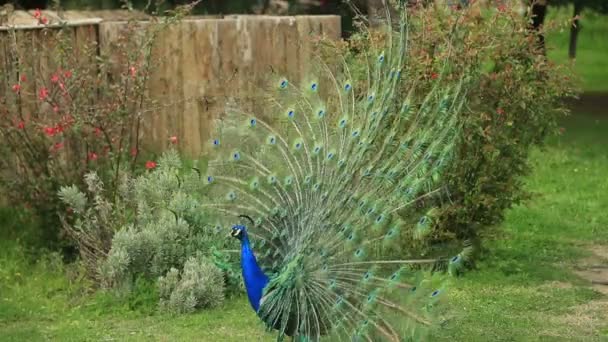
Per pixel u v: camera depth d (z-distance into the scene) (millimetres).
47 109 9875
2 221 10070
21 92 9781
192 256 8773
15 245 9672
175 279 8523
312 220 6816
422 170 7031
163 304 8453
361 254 6695
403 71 7496
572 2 16906
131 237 8609
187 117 11844
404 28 7340
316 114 7211
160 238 8680
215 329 7984
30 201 9773
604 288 9094
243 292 8836
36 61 9961
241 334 7852
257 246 7086
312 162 7059
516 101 9203
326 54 9359
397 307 6539
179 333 7898
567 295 8797
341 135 7070
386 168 6957
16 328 8008
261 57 12016
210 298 8523
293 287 6605
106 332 7961
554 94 9492
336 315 6551
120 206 9234
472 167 9219
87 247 9125
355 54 9391
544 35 9766
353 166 6863
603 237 10914
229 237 7676
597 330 7906
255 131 7566
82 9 15117
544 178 13500
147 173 9477
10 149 9719
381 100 7109
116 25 11156
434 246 8945
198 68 11891
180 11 10008
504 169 9484
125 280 8672
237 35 11938
